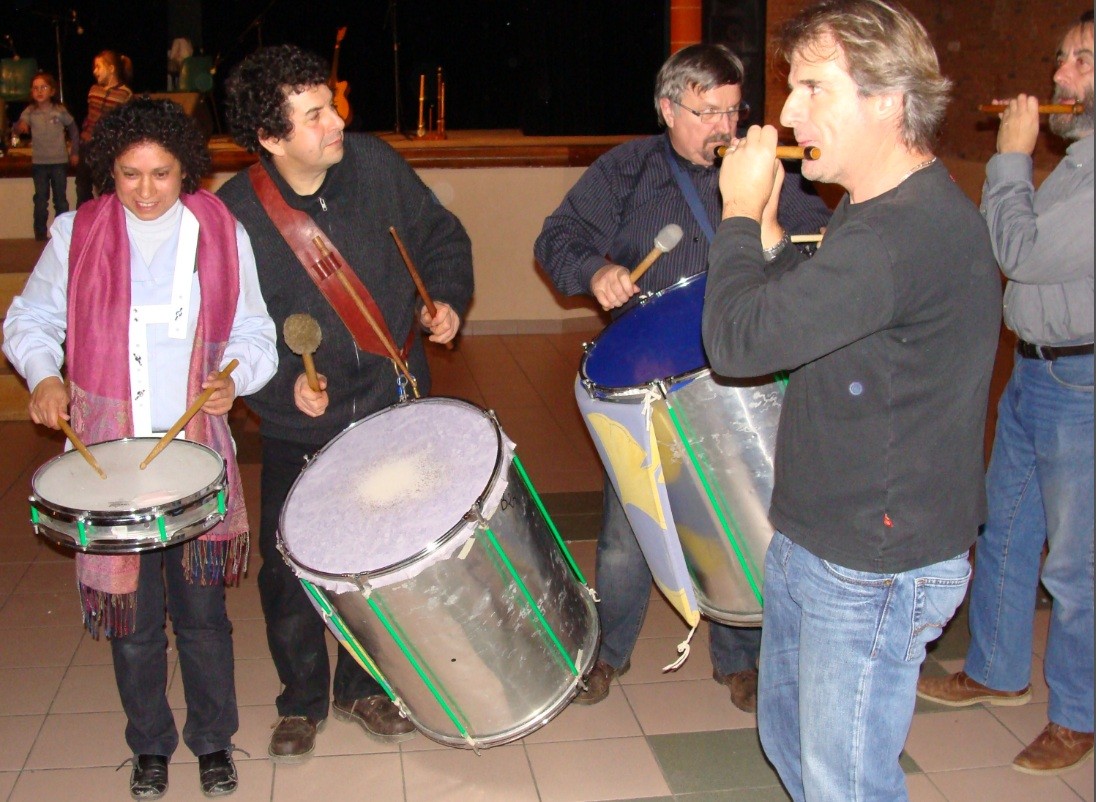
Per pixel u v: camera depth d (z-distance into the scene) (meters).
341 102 9.07
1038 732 2.56
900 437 1.53
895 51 1.47
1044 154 6.88
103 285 2.10
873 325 1.46
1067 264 2.11
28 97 9.86
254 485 4.21
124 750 2.56
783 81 1.71
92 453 2.07
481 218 6.48
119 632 2.22
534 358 6.07
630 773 2.46
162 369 2.14
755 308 1.49
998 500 2.52
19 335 2.14
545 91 11.21
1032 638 2.65
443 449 2.07
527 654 2.03
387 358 2.38
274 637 2.51
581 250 2.52
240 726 2.65
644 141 2.53
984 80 8.07
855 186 1.57
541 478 4.28
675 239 2.19
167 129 2.04
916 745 2.53
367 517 1.97
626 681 2.84
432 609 1.90
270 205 2.24
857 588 1.58
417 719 2.19
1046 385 2.27
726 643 2.71
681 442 2.02
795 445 1.63
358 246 2.30
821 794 1.67
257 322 2.23
